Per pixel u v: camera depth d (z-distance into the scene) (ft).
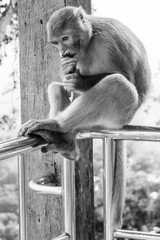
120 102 12.42
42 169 12.96
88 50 13.12
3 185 25.20
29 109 13.50
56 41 12.51
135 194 22.54
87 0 13.71
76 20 12.51
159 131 8.55
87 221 13.16
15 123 19.53
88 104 12.10
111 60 13.17
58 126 11.33
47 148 11.23
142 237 8.65
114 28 13.57
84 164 12.97
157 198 22.16
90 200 13.25
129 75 13.43
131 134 8.69
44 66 13.12
